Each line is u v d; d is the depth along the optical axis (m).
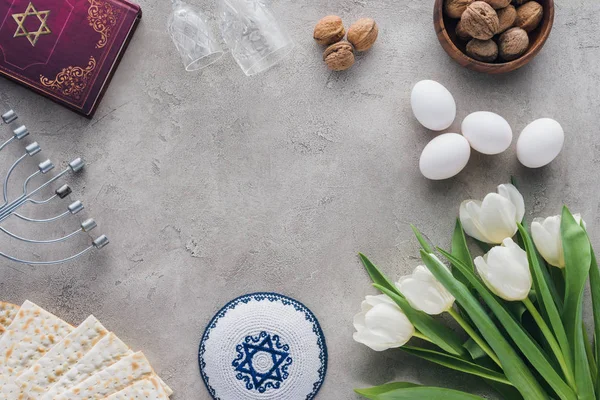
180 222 1.08
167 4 1.08
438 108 1.01
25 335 1.03
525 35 1.01
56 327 1.04
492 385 1.02
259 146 1.08
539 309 1.03
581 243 0.94
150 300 1.08
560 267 1.00
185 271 1.08
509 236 1.00
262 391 1.05
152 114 1.08
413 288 0.97
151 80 1.08
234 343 1.05
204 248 1.08
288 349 1.05
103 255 1.08
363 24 1.04
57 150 1.08
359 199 1.08
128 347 1.05
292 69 1.08
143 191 1.08
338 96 1.08
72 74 1.05
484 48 1.02
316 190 1.08
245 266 1.08
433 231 1.08
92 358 1.02
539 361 0.93
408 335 0.99
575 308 0.95
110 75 1.06
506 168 1.08
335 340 1.07
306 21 1.08
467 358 1.01
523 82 1.08
